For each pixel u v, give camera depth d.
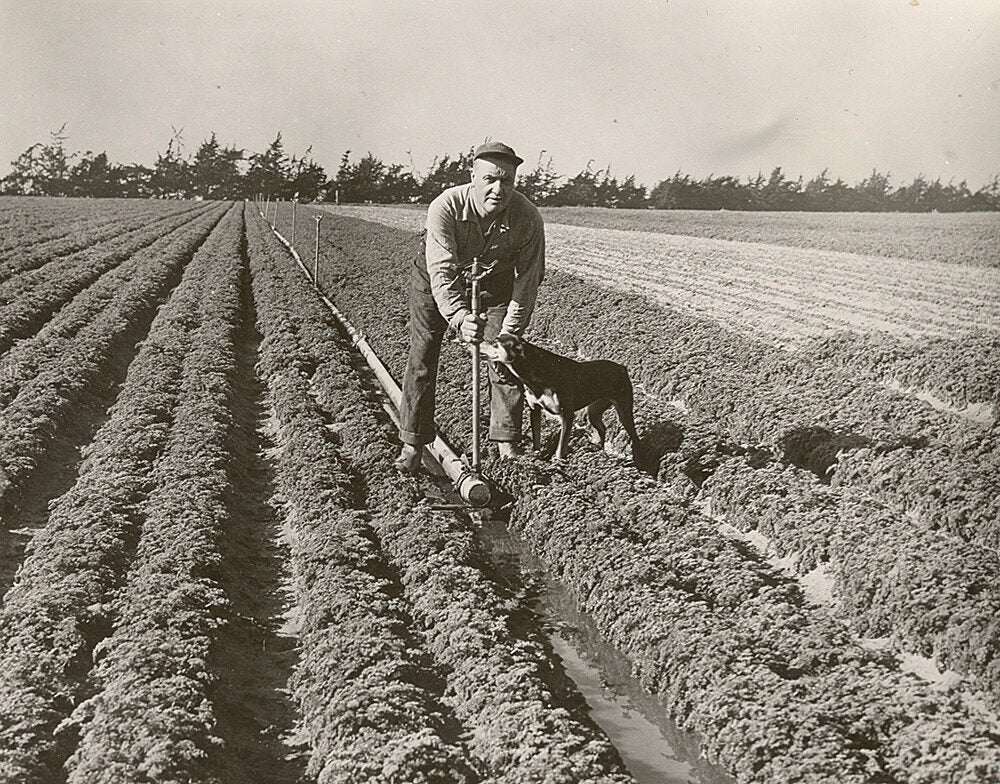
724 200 86.88
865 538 8.44
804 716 6.00
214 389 14.48
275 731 6.29
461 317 9.31
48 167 138.62
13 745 5.77
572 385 10.34
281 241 45.56
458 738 6.12
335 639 6.98
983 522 8.93
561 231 54.47
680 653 6.90
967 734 5.75
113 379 16.08
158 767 5.41
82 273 27.48
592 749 5.79
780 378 14.98
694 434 11.69
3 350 17.31
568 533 8.95
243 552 9.14
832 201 80.69
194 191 142.12
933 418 12.55
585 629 7.89
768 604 7.69
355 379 15.36
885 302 24.80
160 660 6.60
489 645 7.04
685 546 8.80
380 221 65.38
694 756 6.12
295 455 11.40
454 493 10.73
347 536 8.88
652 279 30.30
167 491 9.89
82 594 7.62
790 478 9.98
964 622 6.82
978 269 33.31
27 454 11.20
